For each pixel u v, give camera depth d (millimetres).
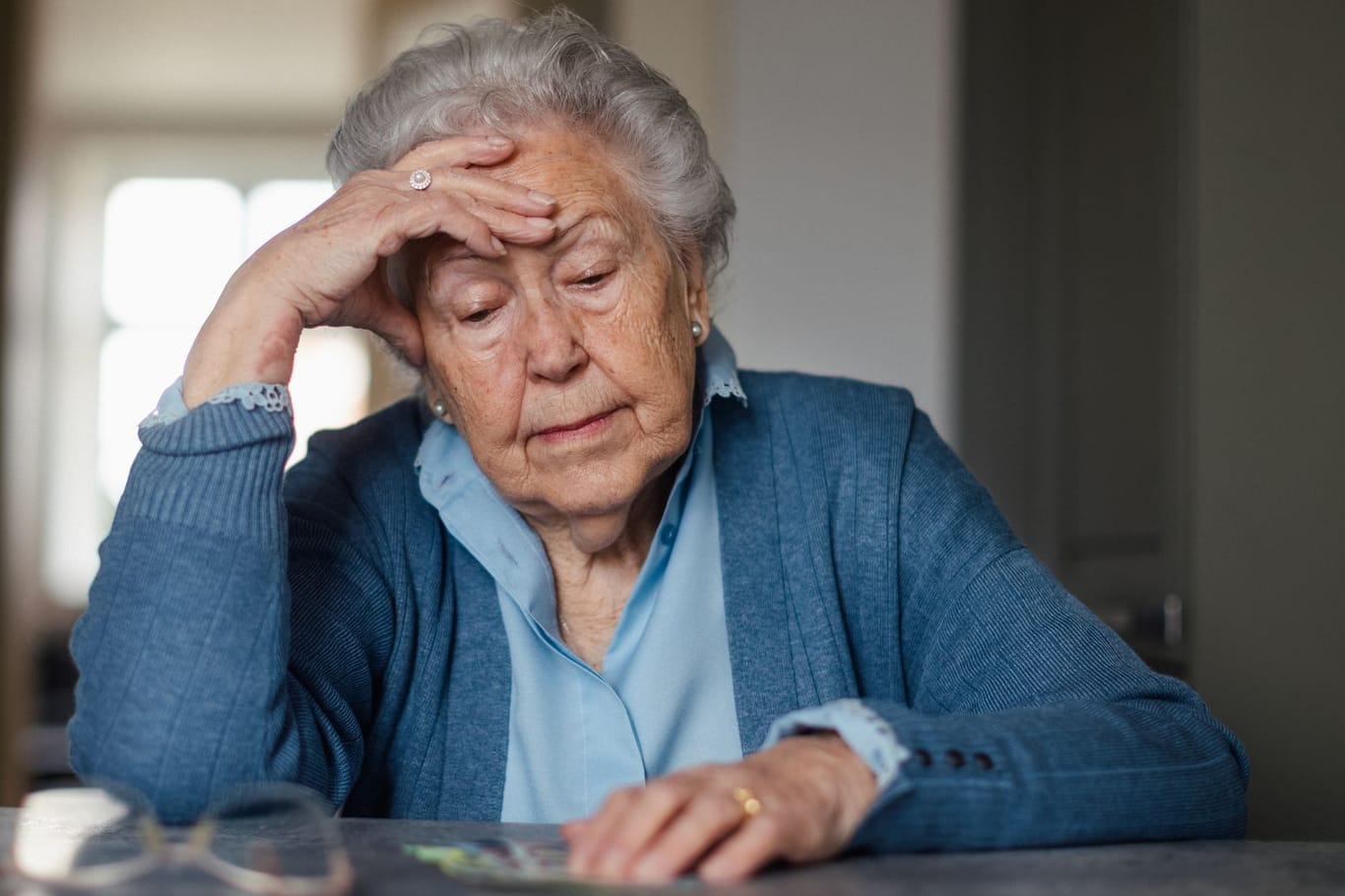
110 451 8977
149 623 1155
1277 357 2035
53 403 8875
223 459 1209
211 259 9203
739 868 841
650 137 1377
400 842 996
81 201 9047
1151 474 2461
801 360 3322
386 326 1394
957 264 3156
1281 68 2047
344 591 1406
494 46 1386
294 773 1207
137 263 9141
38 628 6355
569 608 1463
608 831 866
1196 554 2049
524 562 1412
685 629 1417
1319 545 2014
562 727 1410
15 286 4492
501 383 1320
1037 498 3045
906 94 3330
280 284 1290
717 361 1489
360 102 1434
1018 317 3111
